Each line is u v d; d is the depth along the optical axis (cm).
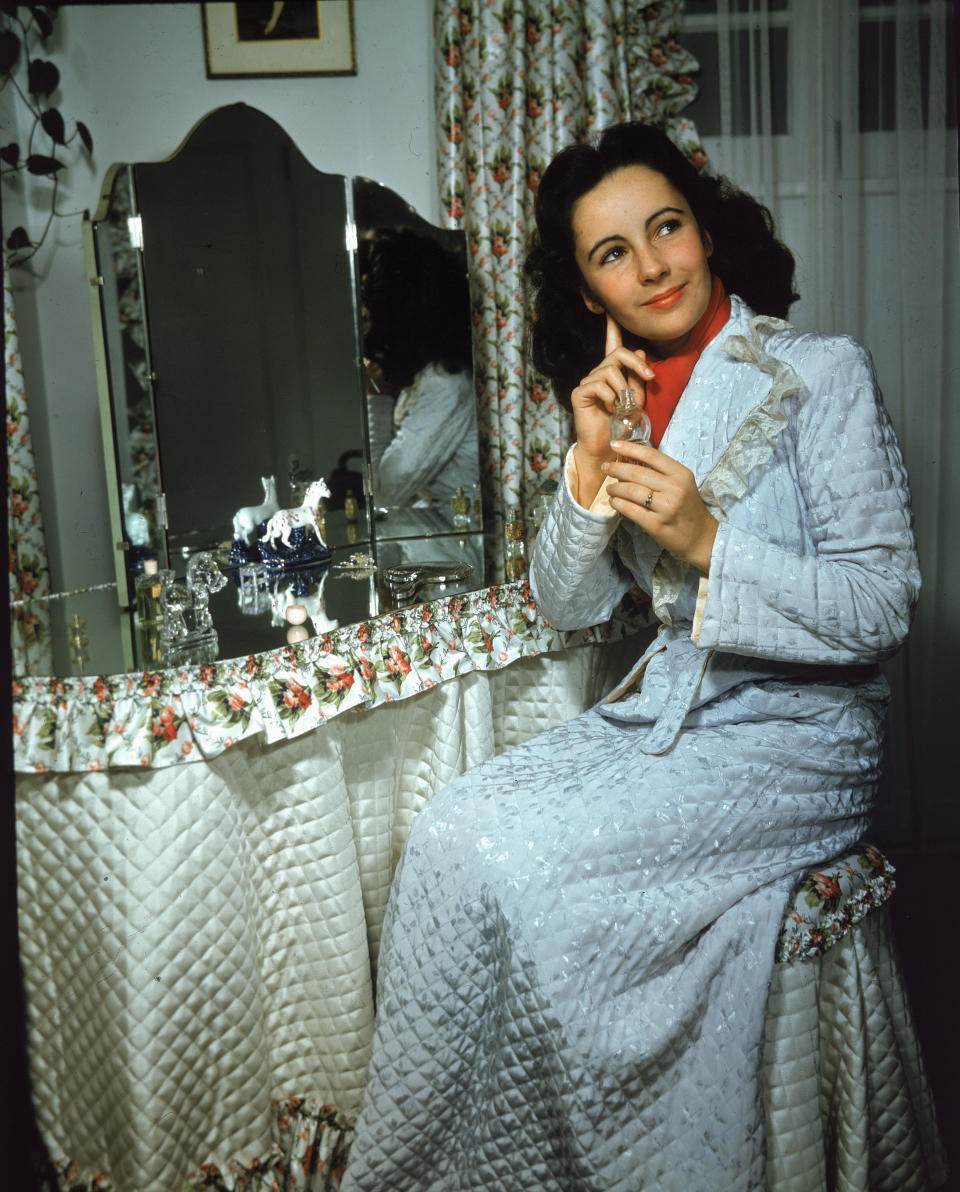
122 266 192
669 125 242
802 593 126
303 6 237
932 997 188
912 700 246
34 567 221
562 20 232
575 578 155
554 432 252
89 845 138
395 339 225
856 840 143
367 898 177
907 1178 137
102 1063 142
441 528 237
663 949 123
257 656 144
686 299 143
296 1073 162
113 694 133
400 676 163
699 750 135
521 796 134
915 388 237
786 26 234
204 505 206
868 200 234
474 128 235
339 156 246
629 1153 119
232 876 144
